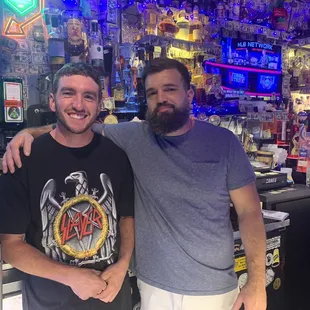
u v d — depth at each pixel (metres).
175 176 1.51
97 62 2.26
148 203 1.53
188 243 1.49
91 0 2.48
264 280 1.48
